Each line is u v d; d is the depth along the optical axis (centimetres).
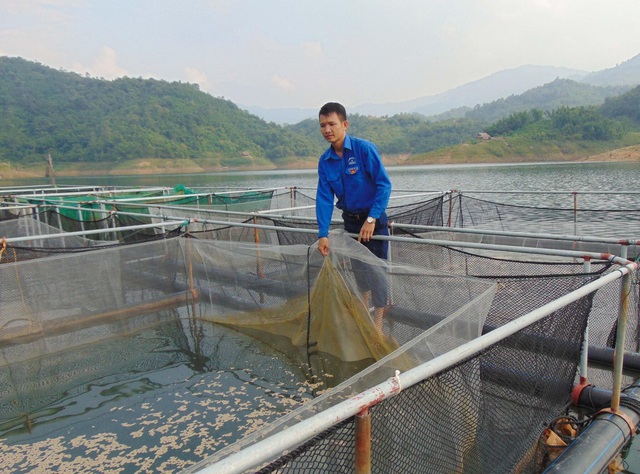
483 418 232
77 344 481
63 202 902
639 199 1549
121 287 507
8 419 358
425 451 200
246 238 675
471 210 880
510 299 354
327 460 159
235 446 184
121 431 336
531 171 4281
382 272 394
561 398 307
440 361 181
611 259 311
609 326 426
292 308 472
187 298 546
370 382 242
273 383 397
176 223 557
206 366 434
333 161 407
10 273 445
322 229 412
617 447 274
